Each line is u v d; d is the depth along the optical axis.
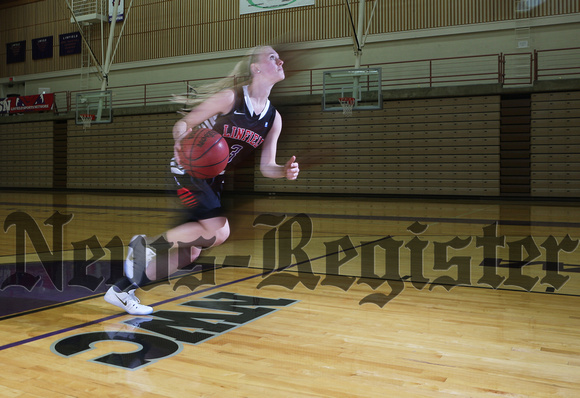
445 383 2.11
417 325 2.95
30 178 21.33
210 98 2.60
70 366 2.27
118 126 19.42
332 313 3.20
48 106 20.09
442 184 15.43
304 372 2.22
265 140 2.84
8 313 3.14
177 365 2.29
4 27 21.58
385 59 15.61
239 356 2.42
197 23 18.03
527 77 14.05
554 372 2.23
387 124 15.88
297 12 16.53
